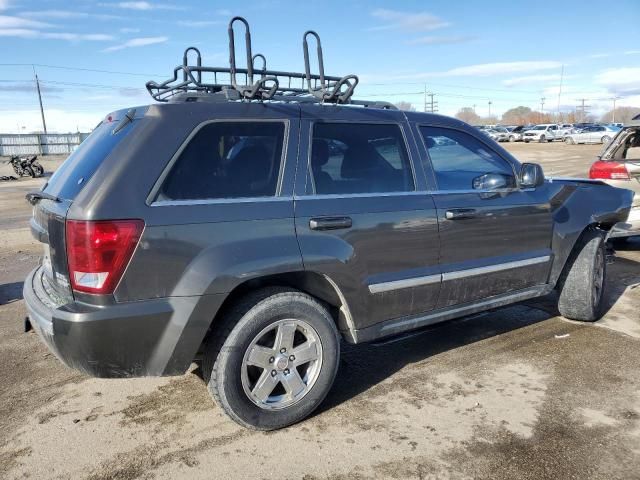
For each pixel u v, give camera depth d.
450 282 3.87
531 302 5.63
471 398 3.60
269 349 3.16
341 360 4.25
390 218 3.51
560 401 3.53
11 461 2.98
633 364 4.08
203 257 2.90
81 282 2.75
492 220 4.07
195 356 3.14
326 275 3.27
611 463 2.87
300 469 2.87
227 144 3.11
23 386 3.88
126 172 2.81
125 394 3.74
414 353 4.36
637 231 7.23
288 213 3.16
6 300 5.94
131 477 2.82
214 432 3.24
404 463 2.90
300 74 4.01
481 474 2.80
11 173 28.72
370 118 3.67
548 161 27.59
